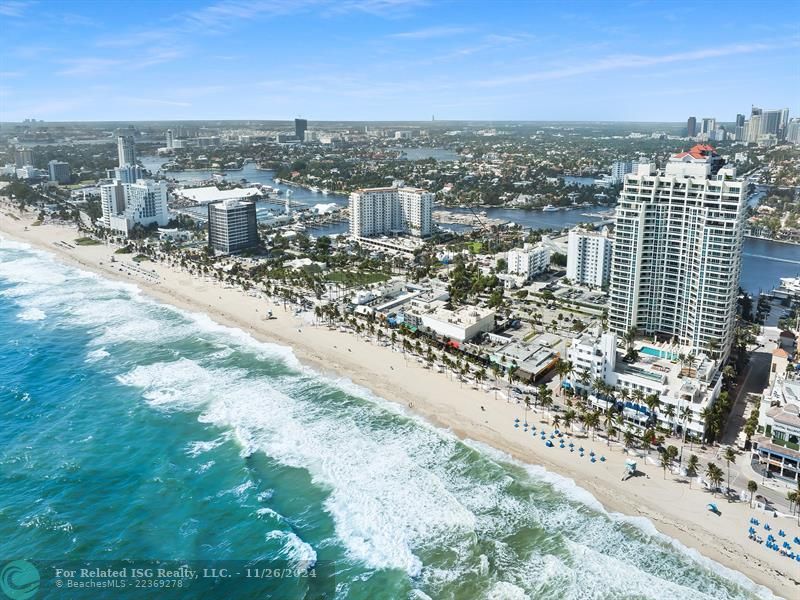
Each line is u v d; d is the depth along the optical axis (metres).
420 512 188.62
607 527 182.38
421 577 164.25
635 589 159.50
